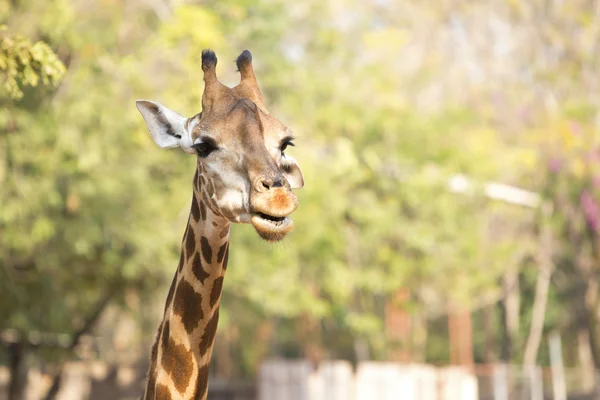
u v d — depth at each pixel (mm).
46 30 25344
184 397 8930
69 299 35844
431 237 40438
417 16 55438
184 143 8852
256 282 33281
